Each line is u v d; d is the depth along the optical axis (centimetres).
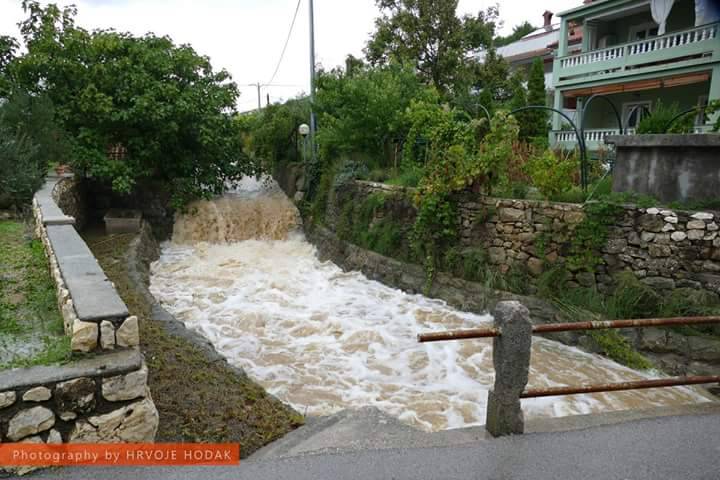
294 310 844
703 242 574
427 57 1800
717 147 589
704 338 558
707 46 1173
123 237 1098
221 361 495
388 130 1265
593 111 1576
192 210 1390
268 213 1453
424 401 535
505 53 2684
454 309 817
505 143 811
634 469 286
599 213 659
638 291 615
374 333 729
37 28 1216
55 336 371
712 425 344
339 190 1219
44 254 627
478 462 293
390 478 276
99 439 286
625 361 608
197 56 1330
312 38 1528
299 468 288
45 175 1036
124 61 1177
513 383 322
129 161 1236
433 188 854
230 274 1064
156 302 704
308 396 543
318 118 1524
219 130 1348
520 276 751
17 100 1020
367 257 1047
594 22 1541
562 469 285
